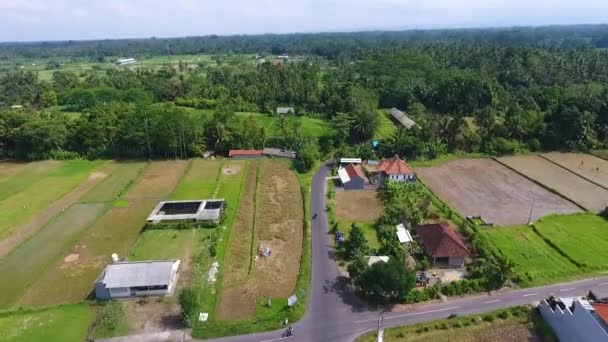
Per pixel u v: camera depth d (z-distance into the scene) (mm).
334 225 68938
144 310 50156
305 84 167875
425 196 76688
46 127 106812
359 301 51469
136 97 165875
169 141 106625
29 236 68500
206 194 85250
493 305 50188
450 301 51094
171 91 175875
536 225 68938
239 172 99250
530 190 85625
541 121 114312
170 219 71438
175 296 52562
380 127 132125
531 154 109562
